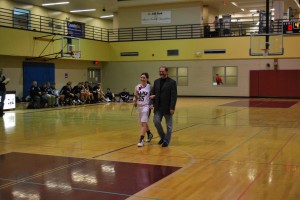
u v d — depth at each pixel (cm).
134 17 3177
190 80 2978
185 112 1755
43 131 1154
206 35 2942
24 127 1248
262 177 609
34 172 646
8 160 743
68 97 2242
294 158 756
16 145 911
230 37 2833
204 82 2944
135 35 3178
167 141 891
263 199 496
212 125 1292
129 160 743
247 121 1400
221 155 790
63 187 555
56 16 3167
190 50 2931
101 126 1273
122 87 3134
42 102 2027
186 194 520
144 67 3066
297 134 1080
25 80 2428
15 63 2355
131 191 535
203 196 511
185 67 2978
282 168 672
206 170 659
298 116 1563
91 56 2881
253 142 950
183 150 846
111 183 577
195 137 1035
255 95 2847
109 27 3878
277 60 2770
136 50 3067
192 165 699
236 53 2827
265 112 1741
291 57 2719
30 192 531
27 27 2575
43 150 848
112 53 3134
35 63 2500
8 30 2162
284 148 866
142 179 600
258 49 2459
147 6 3128
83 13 3422
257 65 2822
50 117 1562
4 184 572
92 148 872
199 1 2986
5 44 2145
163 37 3095
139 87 896
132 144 927
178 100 2628
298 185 561
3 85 1870
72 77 2845
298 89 2739
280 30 2725
